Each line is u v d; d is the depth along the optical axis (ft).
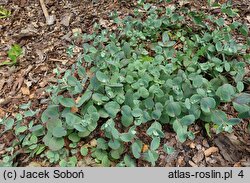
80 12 9.20
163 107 6.39
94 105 6.59
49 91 6.88
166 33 7.50
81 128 6.08
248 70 7.35
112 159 6.18
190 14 8.05
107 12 8.98
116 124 6.59
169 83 6.54
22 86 7.64
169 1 8.23
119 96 6.53
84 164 6.12
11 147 6.32
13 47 8.17
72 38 8.46
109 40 8.11
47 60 8.10
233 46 7.11
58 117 6.47
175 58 7.18
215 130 6.49
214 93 6.50
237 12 8.71
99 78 6.55
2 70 8.06
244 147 6.26
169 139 6.43
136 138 6.37
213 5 8.27
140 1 8.39
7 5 9.81
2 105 7.33
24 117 6.82
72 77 6.72
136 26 8.07
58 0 9.73
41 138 6.48
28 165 6.19
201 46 7.57
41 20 9.21
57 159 6.12
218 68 6.86
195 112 6.25
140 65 6.94
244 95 6.28
